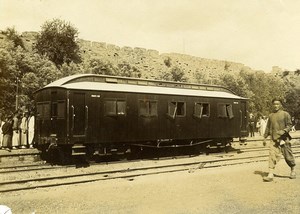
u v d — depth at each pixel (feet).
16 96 84.48
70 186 35.53
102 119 53.01
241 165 49.42
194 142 66.39
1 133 58.70
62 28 126.72
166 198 29.27
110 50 156.15
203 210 25.29
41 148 56.75
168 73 150.20
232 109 71.51
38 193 32.37
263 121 108.88
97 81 56.75
